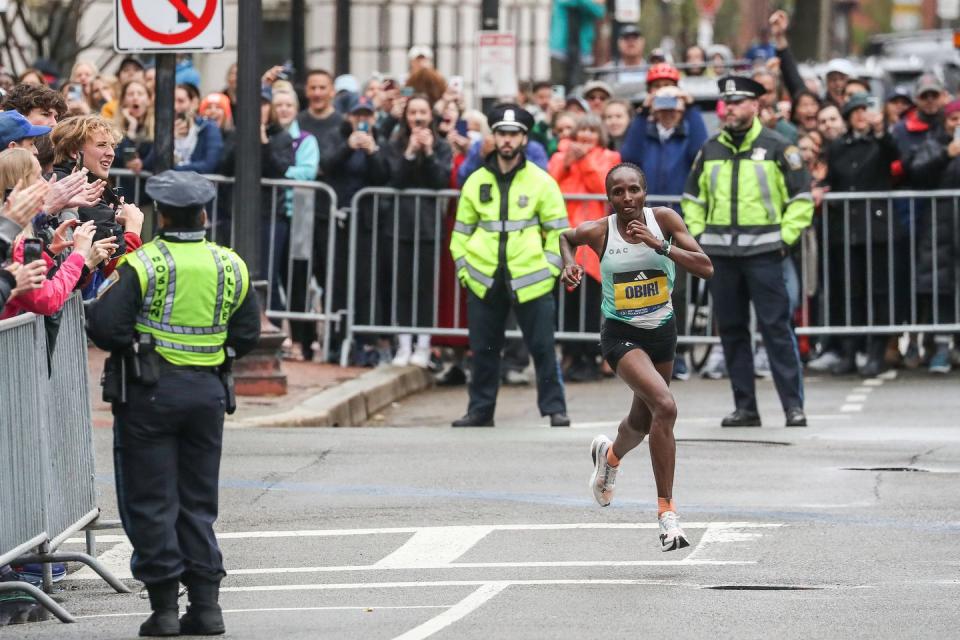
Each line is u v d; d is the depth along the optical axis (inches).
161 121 1899.6
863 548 1326.3
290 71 2940.5
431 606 1146.7
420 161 2402.8
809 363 2605.8
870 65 3754.9
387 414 2240.4
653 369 1344.7
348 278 2432.3
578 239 1395.2
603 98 2760.8
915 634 1047.0
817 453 1771.7
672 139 2428.6
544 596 1170.6
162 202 1087.6
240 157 2118.6
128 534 1088.8
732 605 1135.0
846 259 2498.8
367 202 2427.4
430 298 2433.6
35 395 1159.0
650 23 7298.2
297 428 1967.3
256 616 1132.5
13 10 3297.2
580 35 4399.6
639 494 1567.4
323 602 1172.5
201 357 1094.4
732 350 1991.9
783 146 1974.7
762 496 1540.4
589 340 2459.4
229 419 1977.1
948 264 2472.9
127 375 1082.7
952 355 2544.3
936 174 2474.2
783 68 2640.3
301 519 1460.4
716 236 1982.0
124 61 2396.7
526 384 2512.3
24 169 1170.6
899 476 1630.2
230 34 4030.5
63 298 1151.6
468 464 1720.0
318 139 2437.3
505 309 2022.6
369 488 1590.8
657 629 1066.1
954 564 1266.0
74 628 1118.4
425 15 4333.2
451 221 2426.2
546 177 2009.1
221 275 1095.0
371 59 4286.4
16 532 1125.1
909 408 2132.1
